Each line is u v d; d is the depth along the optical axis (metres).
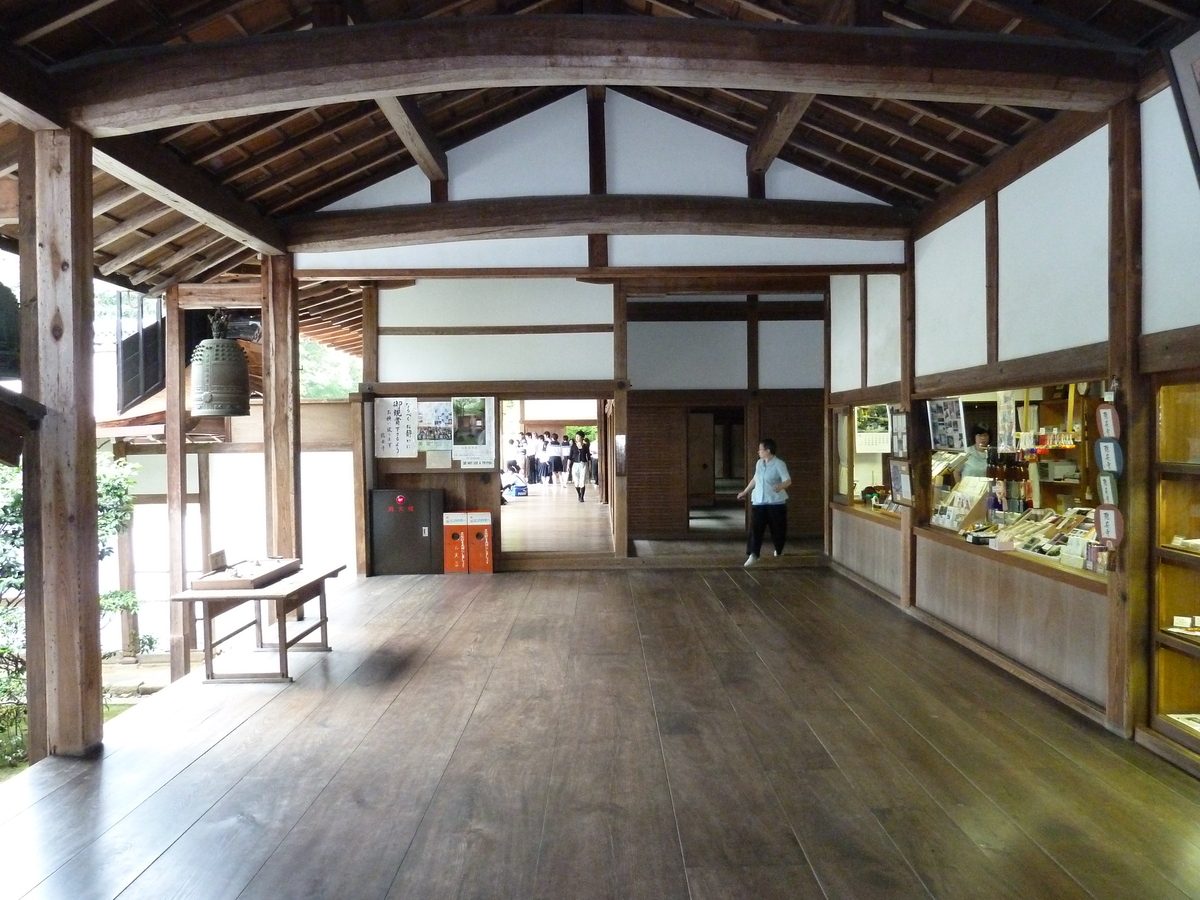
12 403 2.96
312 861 2.37
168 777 2.96
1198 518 3.23
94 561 3.24
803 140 5.14
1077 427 4.41
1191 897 2.15
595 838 2.48
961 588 4.77
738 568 7.26
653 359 8.81
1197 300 2.85
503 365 7.39
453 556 7.18
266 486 5.48
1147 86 3.08
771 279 7.46
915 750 3.14
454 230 5.29
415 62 3.12
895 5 3.58
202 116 3.21
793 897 2.17
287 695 3.89
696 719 3.50
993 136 4.16
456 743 3.26
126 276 5.40
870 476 6.78
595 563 7.32
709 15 4.34
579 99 5.41
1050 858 2.35
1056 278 3.75
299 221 5.32
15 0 2.79
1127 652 3.22
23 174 3.17
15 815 2.66
